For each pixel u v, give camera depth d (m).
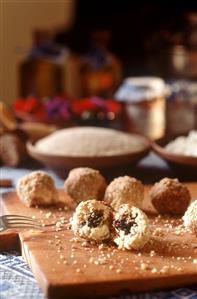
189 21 1.54
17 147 1.11
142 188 0.82
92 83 1.45
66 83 1.77
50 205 0.84
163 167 1.11
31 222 0.77
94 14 1.83
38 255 0.67
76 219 0.72
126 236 0.69
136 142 1.05
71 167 0.97
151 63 1.71
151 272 0.63
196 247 0.70
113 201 0.80
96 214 0.71
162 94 1.27
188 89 1.27
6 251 0.74
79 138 1.03
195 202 0.75
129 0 1.78
